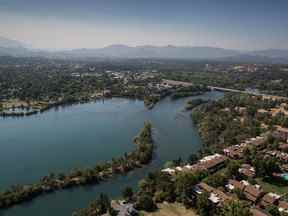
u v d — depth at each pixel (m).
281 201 108.50
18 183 128.38
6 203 108.94
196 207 103.50
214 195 109.50
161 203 108.19
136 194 114.06
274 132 192.50
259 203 107.44
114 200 110.38
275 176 129.75
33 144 181.12
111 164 142.62
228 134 185.50
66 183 124.06
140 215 99.88
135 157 150.88
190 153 165.62
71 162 152.75
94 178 129.62
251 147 159.00
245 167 136.50
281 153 153.88
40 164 150.12
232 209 93.38
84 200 114.00
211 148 164.50
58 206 109.69
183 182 111.12
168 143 182.75
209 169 134.88
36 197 115.69
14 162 152.50
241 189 112.94
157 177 122.50
